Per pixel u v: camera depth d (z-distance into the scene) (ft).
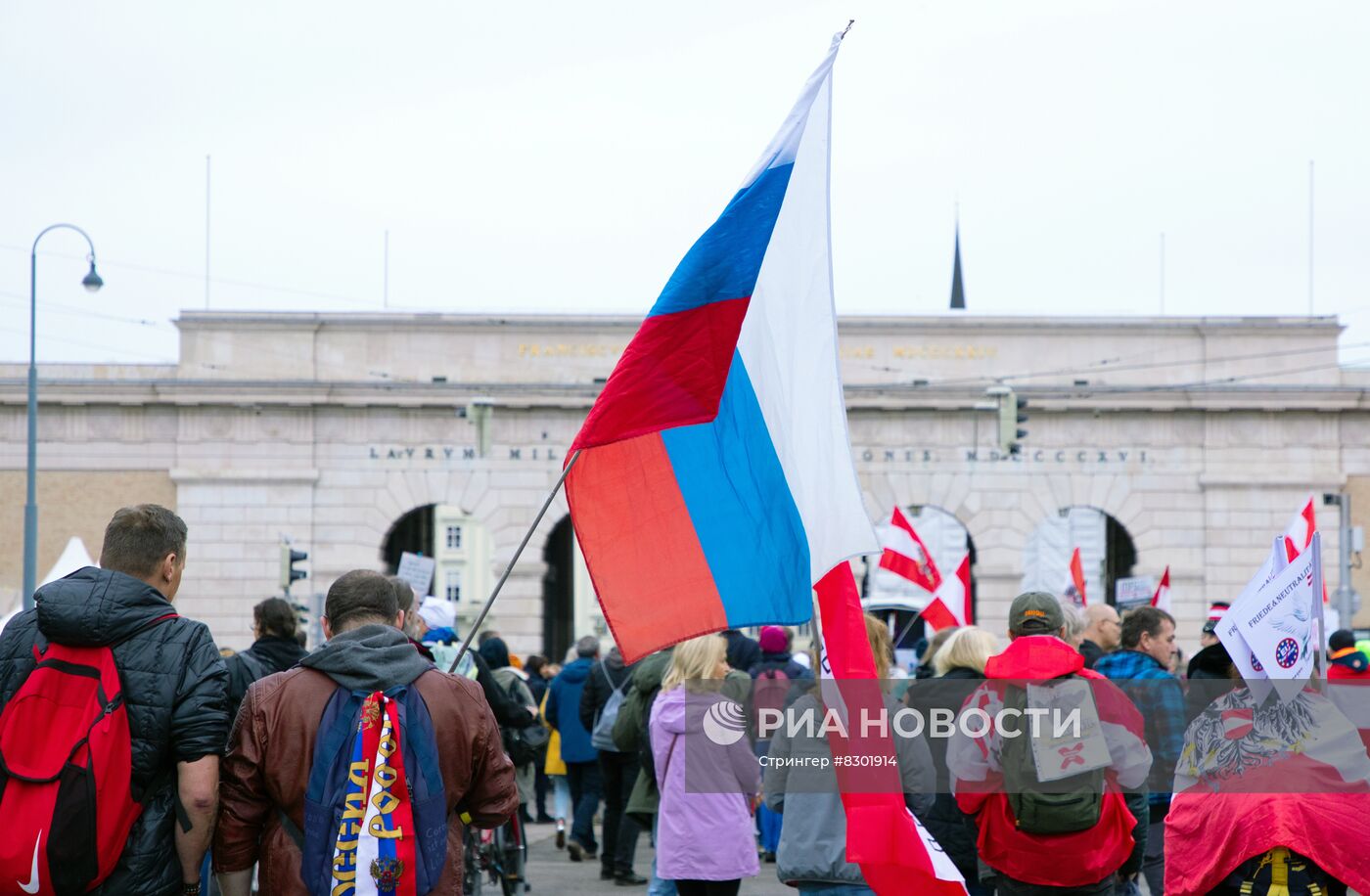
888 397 153.89
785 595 26.86
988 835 31.50
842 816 32.99
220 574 154.92
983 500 154.92
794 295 27.32
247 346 155.94
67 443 155.94
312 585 154.92
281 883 22.34
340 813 22.09
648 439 27.35
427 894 22.15
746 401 27.20
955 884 28.19
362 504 155.63
